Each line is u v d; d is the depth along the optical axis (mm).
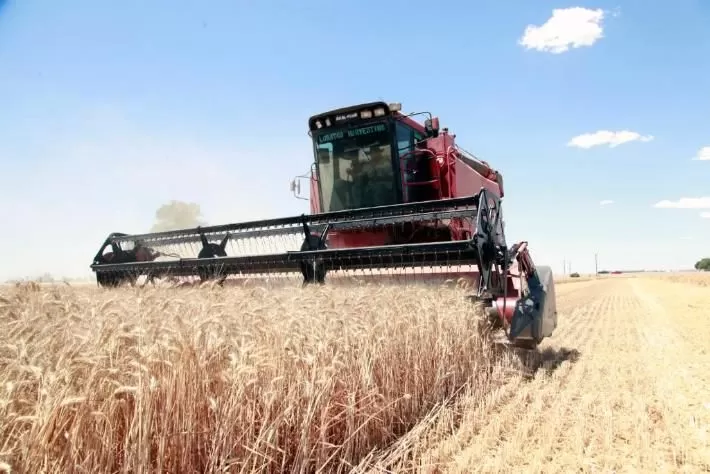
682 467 3734
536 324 6551
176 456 2641
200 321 2967
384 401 4102
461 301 5910
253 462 2834
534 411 4949
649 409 5160
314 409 3170
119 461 2459
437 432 4254
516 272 6820
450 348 5434
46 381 2105
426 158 9281
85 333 2586
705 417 4871
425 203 6465
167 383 2613
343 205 9188
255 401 3016
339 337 3730
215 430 2725
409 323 4891
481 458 3838
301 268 6965
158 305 3443
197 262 7516
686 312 16047
